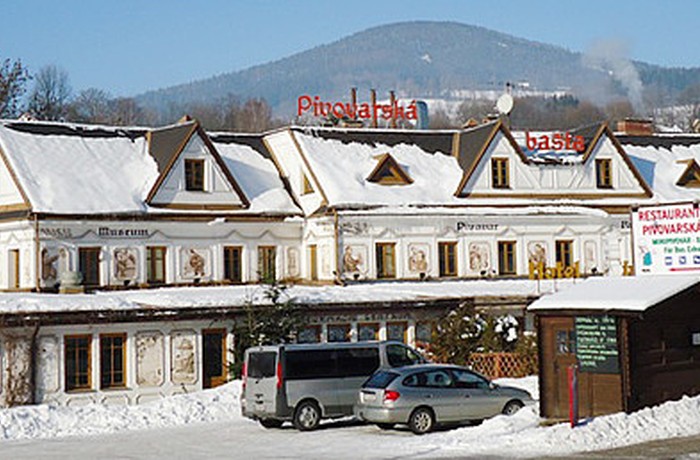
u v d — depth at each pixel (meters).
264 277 44.62
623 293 26.02
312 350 30.31
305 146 52.28
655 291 25.56
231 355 39.91
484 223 51.38
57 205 44.94
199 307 38.69
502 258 51.72
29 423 30.62
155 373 38.28
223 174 49.56
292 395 29.61
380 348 31.27
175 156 48.16
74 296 39.38
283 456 23.86
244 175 52.62
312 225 50.53
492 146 52.78
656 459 20.78
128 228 46.47
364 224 49.19
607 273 53.34
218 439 27.83
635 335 25.59
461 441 24.58
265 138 56.12
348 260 48.78
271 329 39.69
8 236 46.25
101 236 45.78
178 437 28.52
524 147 56.00
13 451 26.42
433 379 28.52
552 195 53.53
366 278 49.00
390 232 49.69
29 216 44.22
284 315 40.25
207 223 48.56
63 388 36.34
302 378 29.86
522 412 27.84
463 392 28.67
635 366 25.50
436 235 50.47
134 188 48.12
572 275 52.06
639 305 24.88
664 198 56.22
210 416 33.06
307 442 26.61
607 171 55.31
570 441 23.20
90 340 37.06
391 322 43.47
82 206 45.50
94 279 45.50
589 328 26.11
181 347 38.88
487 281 50.72
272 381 29.70
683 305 26.45
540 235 52.34
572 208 53.03
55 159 47.78
